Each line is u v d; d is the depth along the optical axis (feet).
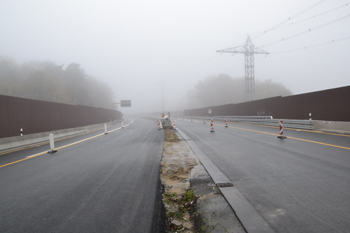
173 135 50.16
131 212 11.93
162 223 10.83
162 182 17.30
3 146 37.29
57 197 14.49
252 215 10.94
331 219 10.35
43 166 23.89
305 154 24.17
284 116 70.03
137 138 48.26
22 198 14.56
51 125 55.93
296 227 9.75
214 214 11.46
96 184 16.97
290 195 13.32
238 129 59.26
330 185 14.61
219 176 17.70
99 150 33.50
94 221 11.02
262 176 17.28
